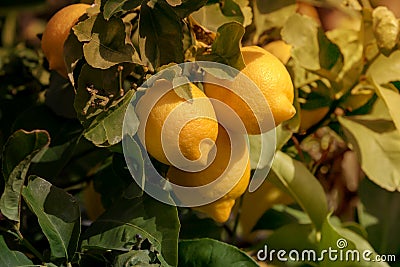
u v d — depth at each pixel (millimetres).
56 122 850
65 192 740
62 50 760
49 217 731
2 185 775
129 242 724
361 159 854
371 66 880
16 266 710
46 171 808
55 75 862
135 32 774
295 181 870
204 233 889
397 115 843
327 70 879
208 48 745
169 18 724
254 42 859
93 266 757
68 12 768
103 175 872
